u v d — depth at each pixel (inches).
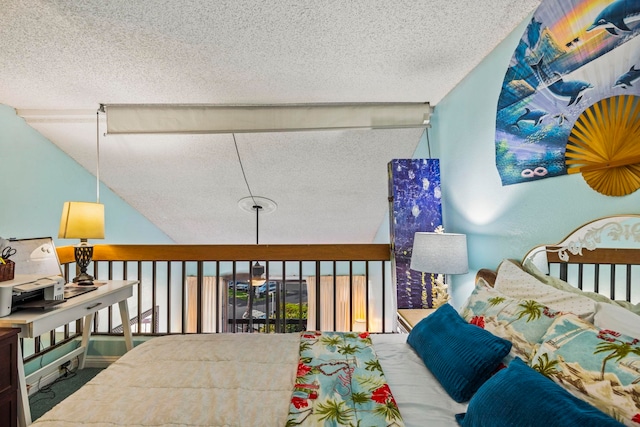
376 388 46.8
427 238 80.4
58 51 72.2
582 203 50.8
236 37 67.5
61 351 103.3
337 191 154.5
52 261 89.7
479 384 44.3
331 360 56.3
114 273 161.6
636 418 27.8
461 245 78.0
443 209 103.9
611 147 45.3
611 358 32.1
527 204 63.7
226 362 55.9
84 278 91.0
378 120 105.0
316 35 67.3
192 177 145.2
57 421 38.8
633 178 42.5
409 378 51.9
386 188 151.7
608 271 45.9
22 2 56.0
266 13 60.1
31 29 63.9
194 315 219.8
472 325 53.6
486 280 70.4
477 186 81.8
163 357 57.7
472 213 84.7
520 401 32.8
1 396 59.1
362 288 214.8
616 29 44.3
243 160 132.6
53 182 123.5
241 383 48.5
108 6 57.6
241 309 230.8
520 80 64.2
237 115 104.3
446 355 50.7
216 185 150.9
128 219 166.2
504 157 69.9
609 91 45.6
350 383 48.3
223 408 41.8
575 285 51.6
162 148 125.9
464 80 88.0
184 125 104.2
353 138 119.4
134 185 151.3
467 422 38.1
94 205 92.0
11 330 61.7
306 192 155.7
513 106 66.6
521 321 46.9
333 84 90.6
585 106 49.6
